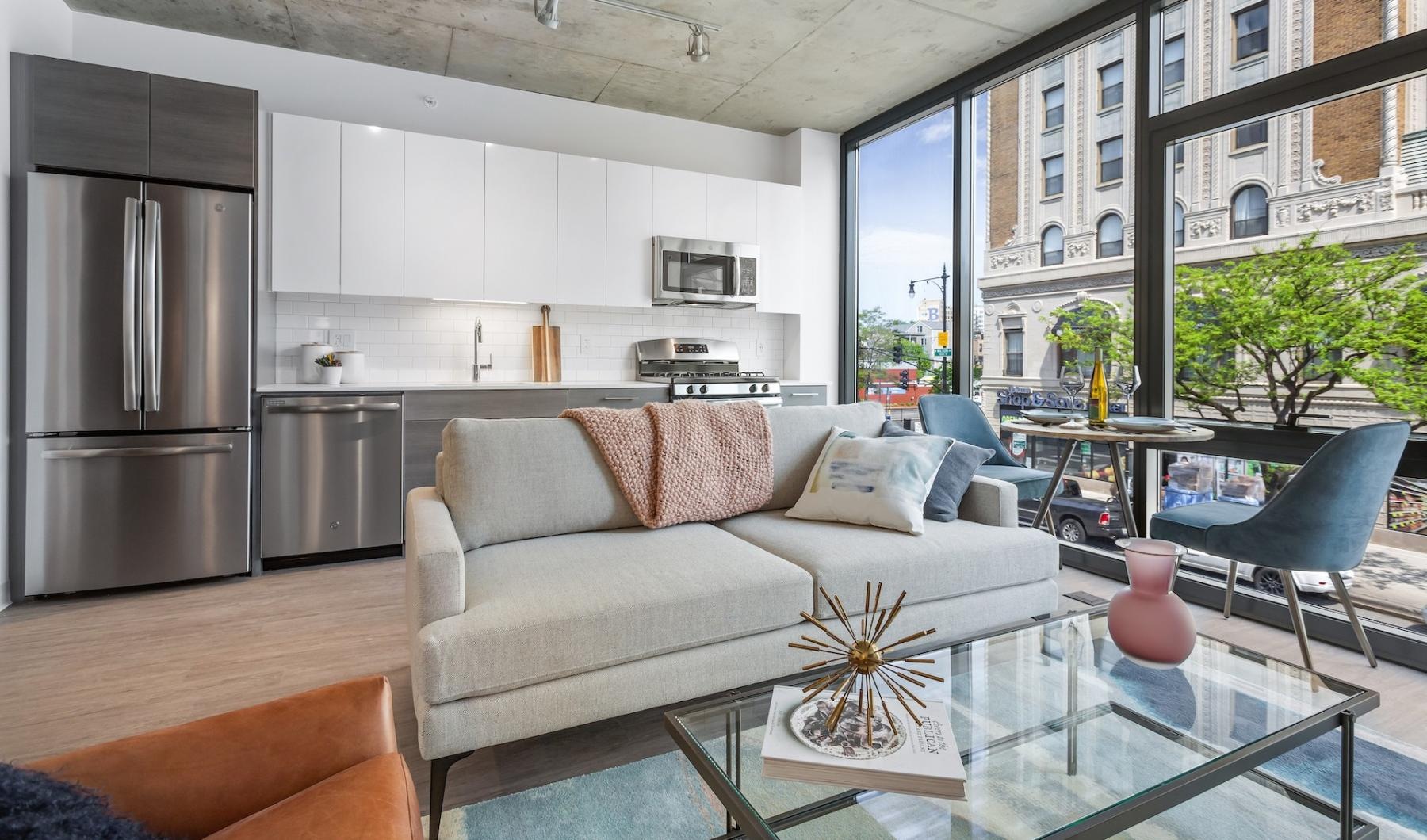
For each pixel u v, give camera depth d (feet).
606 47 13.23
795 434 9.09
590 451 7.86
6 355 9.64
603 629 5.49
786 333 18.12
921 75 14.42
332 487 11.80
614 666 5.62
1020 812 3.49
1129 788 3.66
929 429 11.64
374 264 12.73
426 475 12.56
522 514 7.35
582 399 14.06
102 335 10.05
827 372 17.94
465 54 13.46
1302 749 5.99
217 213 10.69
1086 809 3.50
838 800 3.50
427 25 12.32
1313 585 8.93
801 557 6.85
